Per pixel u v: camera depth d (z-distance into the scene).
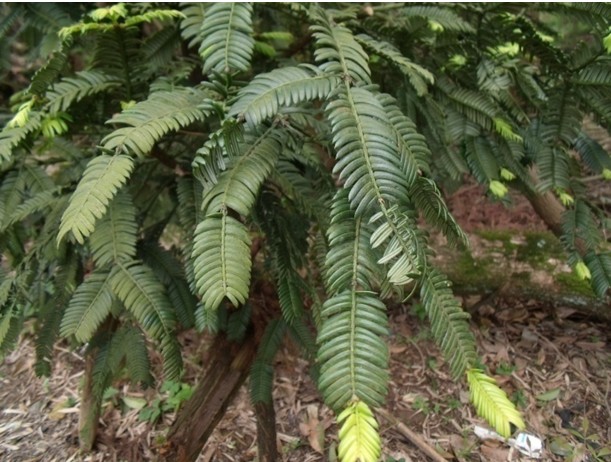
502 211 2.30
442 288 0.56
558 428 1.64
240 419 1.68
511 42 1.16
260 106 0.64
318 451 1.58
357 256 0.55
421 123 1.20
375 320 0.52
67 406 1.77
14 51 1.96
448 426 1.67
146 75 1.10
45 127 0.94
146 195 1.28
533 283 1.96
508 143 1.16
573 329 2.03
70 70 1.34
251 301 1.39
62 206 1.02
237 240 0.59
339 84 0.67
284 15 1.35
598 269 1.13
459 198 2.40
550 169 1.13
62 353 2.01
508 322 2.09
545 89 1.19
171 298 1.10
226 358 1.40
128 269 0.91
